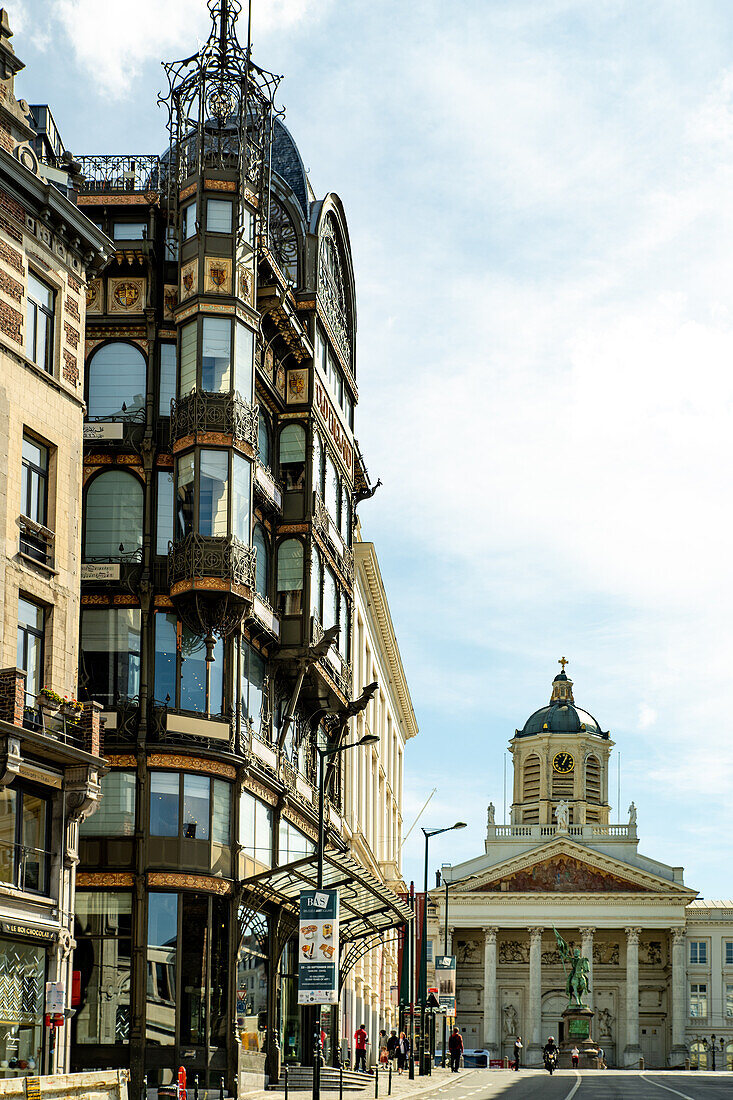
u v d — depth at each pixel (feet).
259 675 155.84
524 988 444.96
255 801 149.79
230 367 142.72
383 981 290.76
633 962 431.84
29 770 104.58
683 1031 423.64
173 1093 112.16
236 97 151.74
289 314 155.22
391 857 313.32
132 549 143.54
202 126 147.54
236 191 146.30
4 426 107.04
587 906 437.17
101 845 134.72
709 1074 303.27
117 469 145.38
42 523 113.09
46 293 116.06
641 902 435.53
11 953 102.06
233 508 140.46
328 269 179.01
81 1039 130.72
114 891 134.10
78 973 109.09
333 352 179.01
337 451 182.09
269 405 161.99
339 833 195.62
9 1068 100.58
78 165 131.75
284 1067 158.20
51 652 111.55
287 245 170.91
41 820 107.34
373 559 238.27
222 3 152.46
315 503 165.48
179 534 140.56
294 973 167.22
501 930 450.71
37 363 113.80
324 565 169.78
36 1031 104.32
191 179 146.72
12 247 110.42
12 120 113.70
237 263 144.97
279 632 160.45
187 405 142.20
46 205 113.91
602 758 499.10
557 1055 369.50
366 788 255.09
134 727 137.90
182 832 136.26
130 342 147.95
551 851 442.91
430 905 295.48
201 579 137.59
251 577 141.79
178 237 147.02
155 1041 131.64
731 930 435.12
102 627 141.08
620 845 451.12
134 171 158.81
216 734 140.26
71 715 109.60
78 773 108.88
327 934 126.82
